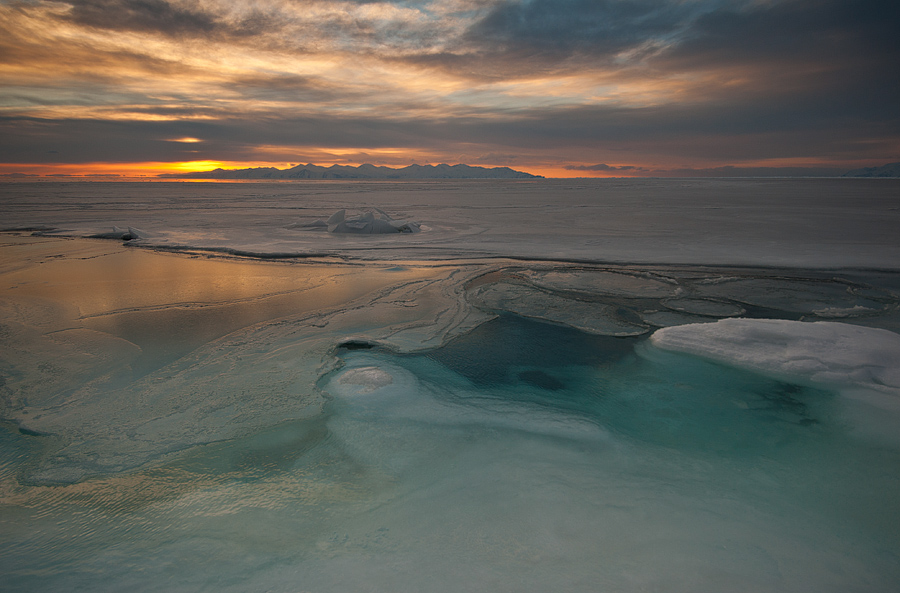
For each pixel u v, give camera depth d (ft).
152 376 16.66
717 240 48.39
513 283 31.17
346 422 13.71
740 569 8.30
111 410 14.34
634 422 13.94
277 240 50.72
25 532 9.52
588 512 9.86
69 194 157.17
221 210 91.81
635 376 17.17
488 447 12.52
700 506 10.11
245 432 13.15
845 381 15.79
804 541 9.07
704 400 15.26
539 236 53.26
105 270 34.58
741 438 12.98
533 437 13.04
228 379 16.46
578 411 14.62
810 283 30.63
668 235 52.70
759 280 31.60
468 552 8.71
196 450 12.32
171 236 53.26
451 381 16.76
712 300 26.96
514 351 19.57
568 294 28.40
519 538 9.08
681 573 8.18
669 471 11.47
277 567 8.43
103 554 8.86
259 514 9.95
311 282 30.89
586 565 8.37
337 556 8.68
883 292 28.19
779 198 123.85
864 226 58.54
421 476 11.25
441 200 129.70
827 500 10.34
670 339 20.24
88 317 23.16
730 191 175.01
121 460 11.89
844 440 12.75
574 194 161.79
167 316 23.41
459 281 31.19
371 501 10.31
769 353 18.02
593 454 12.21
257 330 21.40
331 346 19.56
